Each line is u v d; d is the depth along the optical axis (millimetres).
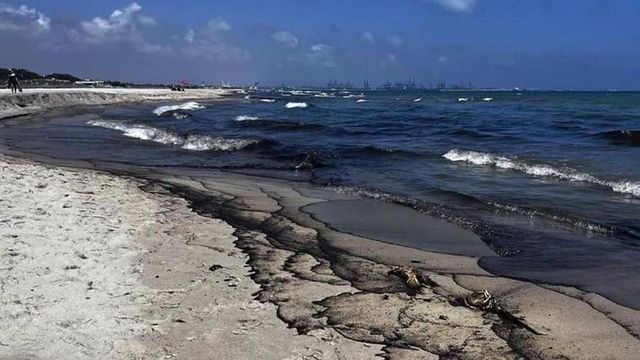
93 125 26875
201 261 6559
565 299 5711
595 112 41094
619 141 19406
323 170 14445
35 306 4938
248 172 14297
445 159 15930
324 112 43250
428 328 4934
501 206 9938
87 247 6691
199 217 8906
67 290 5344
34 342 4316
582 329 4953
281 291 5730
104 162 15367
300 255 7082
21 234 6973
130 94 65312
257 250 7195
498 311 5293
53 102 41062
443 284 6129
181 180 12602
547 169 13445
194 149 18594
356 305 5430
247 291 5660
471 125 27500
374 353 4430
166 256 6652
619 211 9570
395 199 10672
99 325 4680
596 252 7387
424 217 9359
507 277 6414
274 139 20609
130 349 4316
